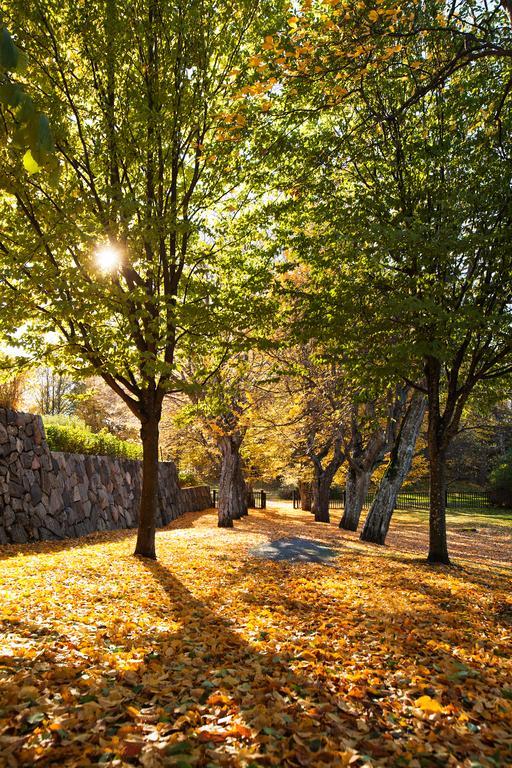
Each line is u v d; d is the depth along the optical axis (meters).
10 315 7.41
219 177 9.28
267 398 17.92
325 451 22.62
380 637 5.45
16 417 11.16
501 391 11.47
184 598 6.91
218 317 9.20
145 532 9.87
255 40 8.93
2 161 6.61
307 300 10.02
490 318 8.30
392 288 9.48
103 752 2.80
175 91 8.37
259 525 18.78
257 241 11.17
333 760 2.89
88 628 5.01
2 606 5.30
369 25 6.62
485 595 7.95
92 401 32.41
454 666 4.57
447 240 7.88
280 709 3.48
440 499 10.98
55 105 7.22
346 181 10.73
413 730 3.36
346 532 17.44
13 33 7.34
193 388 8.89
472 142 9.14
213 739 3.05
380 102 9.45
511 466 33.38
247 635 5.36
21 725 3.00
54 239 7.21
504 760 3.06
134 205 7.28
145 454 9.98
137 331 8.49
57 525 11.65
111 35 7.60
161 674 4.04
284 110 8.55
